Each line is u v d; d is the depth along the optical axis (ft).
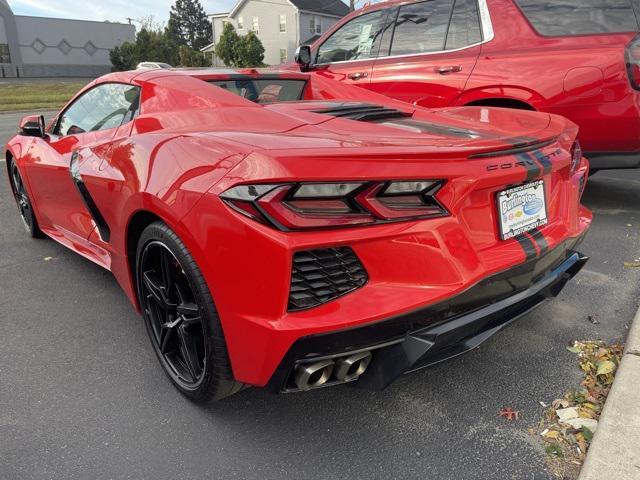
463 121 8.08
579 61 12.86
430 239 5.46
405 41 16.07
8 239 13.88
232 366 5.76
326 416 6.75
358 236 5.24
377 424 6.60
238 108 7.71
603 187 17.92
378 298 5.30
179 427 6.55
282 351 5.20
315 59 18.90
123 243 7.50
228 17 156.15
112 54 144.46
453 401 7.03
